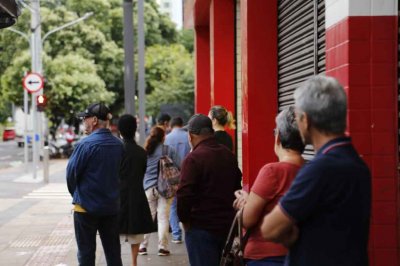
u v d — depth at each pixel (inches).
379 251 204.1
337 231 120.6
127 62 652.7
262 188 165.0
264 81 364.5
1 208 603.8
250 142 365.1
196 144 228.8
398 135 203.8
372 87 203.5
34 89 900.0
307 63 291.6
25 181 904.9
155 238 429.1
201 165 222.7
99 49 1611.7
